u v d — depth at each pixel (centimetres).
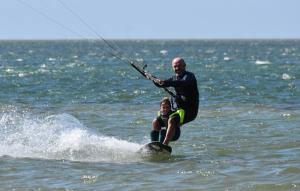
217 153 4706
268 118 6725
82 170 4069
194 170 4056
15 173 3984
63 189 3578
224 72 16762
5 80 13338
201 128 6000
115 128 6097
